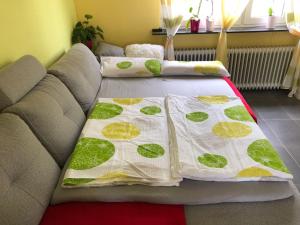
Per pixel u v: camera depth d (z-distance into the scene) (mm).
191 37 3209
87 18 2936
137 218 1109
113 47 2961
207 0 3012
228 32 3102
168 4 2840
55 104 1509
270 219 1120
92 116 1754
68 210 1149
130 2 2984
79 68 2076
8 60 1621
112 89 2316
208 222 1111
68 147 1471
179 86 2346
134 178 1244
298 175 2055
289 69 3197
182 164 1277
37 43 2031
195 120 1680
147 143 1475
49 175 1214
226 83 2406
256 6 3127
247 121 1661
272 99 3209
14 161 1053
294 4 2947
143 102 1958
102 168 1290
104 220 1099
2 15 1561
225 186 1228
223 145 1433
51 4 2311
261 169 1258
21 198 1008
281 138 2490
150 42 3211
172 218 1110
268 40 3270
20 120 1227
